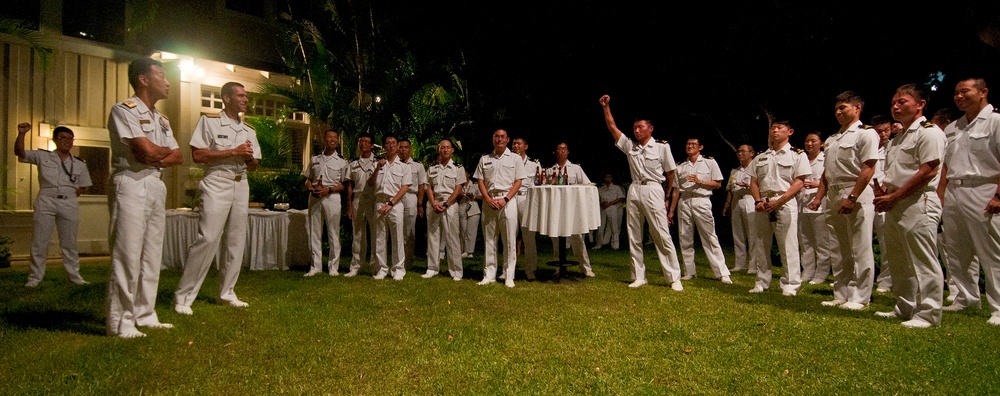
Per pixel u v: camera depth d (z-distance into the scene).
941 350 3.52
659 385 2.98
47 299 5.12
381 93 10.59
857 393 2.85
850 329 4.09
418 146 10.52
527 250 6.83
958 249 4.69
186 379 3.06
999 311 4.33
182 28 10.43
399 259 6.73
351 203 7.25
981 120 4.48
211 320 4.34
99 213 9.43
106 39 9.63
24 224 8.77
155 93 3.96
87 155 9.41
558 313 4.68
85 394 2.81
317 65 10.28
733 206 7.91
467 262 8.65
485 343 3.76
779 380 3.04
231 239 4.91
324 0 10.78
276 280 6.43
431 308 4.87
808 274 6.96
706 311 4.77
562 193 6.20
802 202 6.88
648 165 6.13
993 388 2.87
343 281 6.43
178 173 10.00
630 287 6.11
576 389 2.93
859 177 4.62
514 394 2.86
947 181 4.84
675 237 13.47
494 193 6.31
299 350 3.58
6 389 2.85
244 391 2.91
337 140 7.23
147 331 3.96
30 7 8.84
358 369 3.24
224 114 4.78
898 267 4.45
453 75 11.52
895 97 4.38
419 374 3.17
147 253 4.05
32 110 8.77
